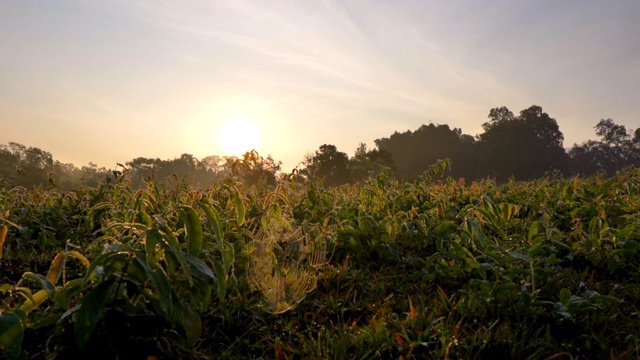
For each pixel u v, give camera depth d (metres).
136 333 2.79
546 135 142.00
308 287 4.29
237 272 4.56
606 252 5.19
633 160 146.12
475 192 9.02
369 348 3.31
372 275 5.01
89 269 2.75
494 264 4.42
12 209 6.55
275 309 3.91
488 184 11.09
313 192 6.77
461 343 3.28
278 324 3.83
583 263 5.31
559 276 4.69
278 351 3.27
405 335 3.35
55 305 3.20
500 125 150.50
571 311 3.61
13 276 4.93
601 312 3.86
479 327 3.53
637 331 3.59
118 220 5.02
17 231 6.14
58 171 100.69
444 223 5.06
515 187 10.93
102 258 2.75
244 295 4.10
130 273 2.73
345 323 3.86
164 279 2.67
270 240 4.33
